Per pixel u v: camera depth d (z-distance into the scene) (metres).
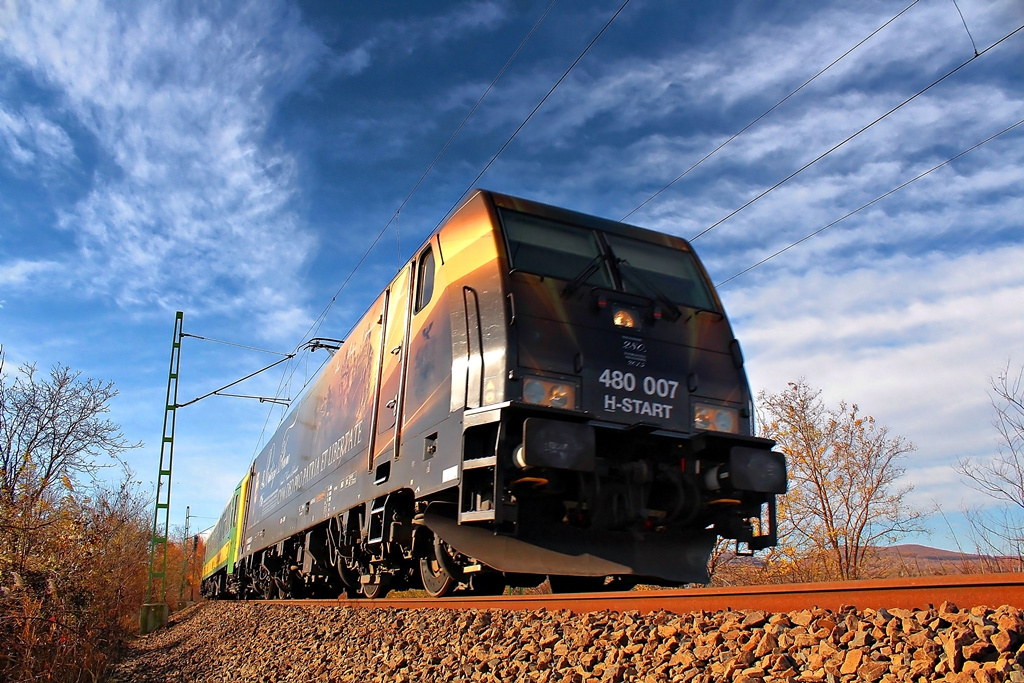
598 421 7.55
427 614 8.12
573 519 7.72
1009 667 3.17
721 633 4.55
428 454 8.27
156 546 28.38
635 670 4.57
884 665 3.54
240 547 24.78
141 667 14.05
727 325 8.78
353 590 13.10
